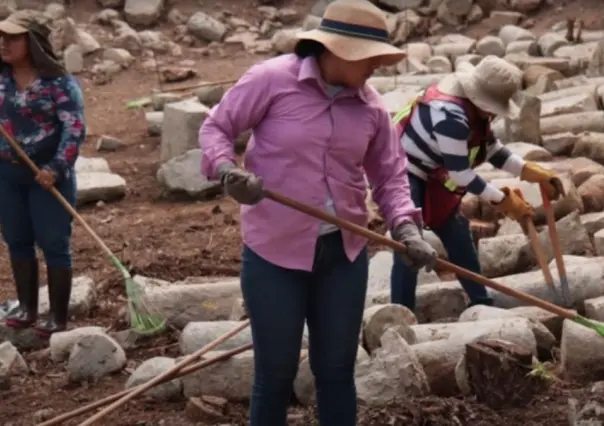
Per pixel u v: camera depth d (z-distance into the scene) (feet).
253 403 16.15
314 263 15.55
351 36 15.12
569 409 18.39
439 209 22.20
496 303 23.44
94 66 52.85
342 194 15.51
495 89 20.48
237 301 23.65
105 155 40.37
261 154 15.46
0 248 30.58
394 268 22.34
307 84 15.34
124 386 21.61
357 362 19.76
